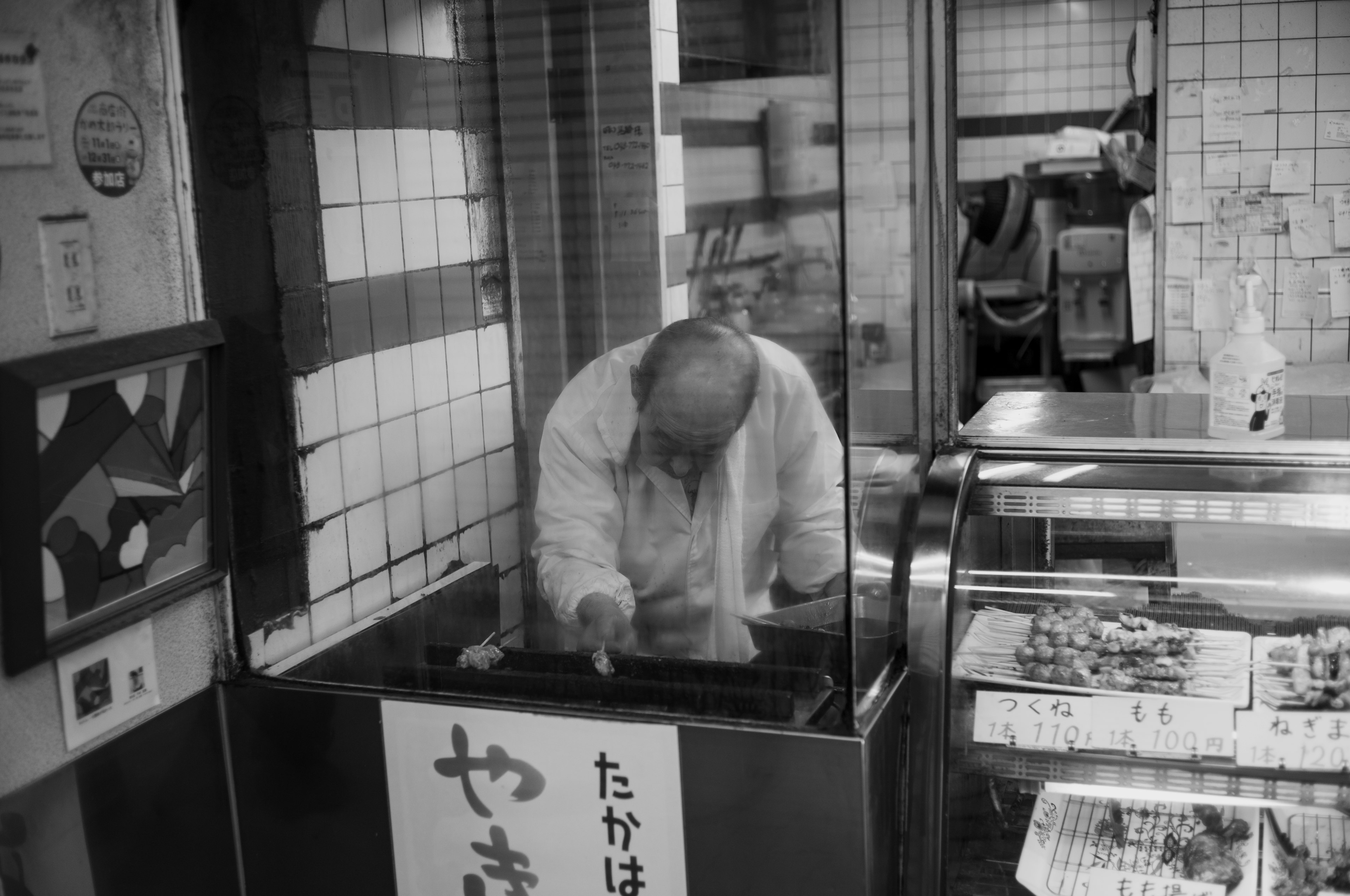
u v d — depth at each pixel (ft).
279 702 5.74
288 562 6.01
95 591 4.97
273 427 5.86
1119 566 6.04
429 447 6.43
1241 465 5.46
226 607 5.81
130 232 5.19
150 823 5.45
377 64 6.06
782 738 4.93
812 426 5.02
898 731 5.48
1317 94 12.07
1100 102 22.11
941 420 6.14
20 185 4.68
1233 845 5.57
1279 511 5.30
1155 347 13.09
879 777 5.09
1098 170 21.04
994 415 6.65
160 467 5.20
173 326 5.38
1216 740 5.23
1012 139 22.72
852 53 4.75
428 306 6.29
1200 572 5.79
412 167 6.23
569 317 6.23
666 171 5.85
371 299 6.19
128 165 5.16
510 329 6.32
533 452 6.43
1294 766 5.12
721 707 5.23
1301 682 5.25
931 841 5.35
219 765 5.87
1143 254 13.09
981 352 22.63
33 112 4.72
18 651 4.66
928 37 5.88
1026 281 22.13
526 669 5.74
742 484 5.40
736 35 5.00
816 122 4.76
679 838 5.22
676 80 5.70
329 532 6.18
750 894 5.15
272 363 5.82
